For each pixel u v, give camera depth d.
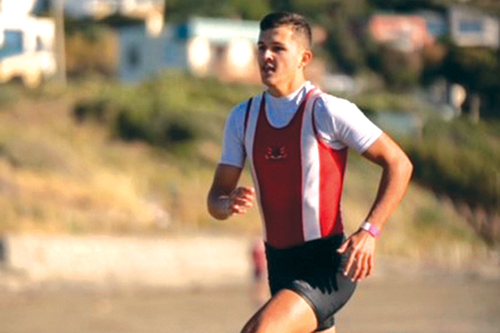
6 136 98.00
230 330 59.34
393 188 14.72
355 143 14.90
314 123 15.02
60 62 168.75
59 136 108.44
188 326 60.50
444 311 74.44
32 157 94.94
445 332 62.34
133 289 76.50
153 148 115.25
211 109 134.25
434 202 130.38
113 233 87.56
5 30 180.50
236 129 15.70
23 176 91.06
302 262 15.38
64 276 76.62
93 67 197.12
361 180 120.00
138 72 187.62
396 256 107.31
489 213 135.38
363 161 126.75
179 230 92.56
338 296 15.25
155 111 119.38
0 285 71.19
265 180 15.45
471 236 124.88
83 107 119.38
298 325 14.79
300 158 15.11
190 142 117.88
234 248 87.94
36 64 178.38
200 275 83.12
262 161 15.38
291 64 15.10
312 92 15.20
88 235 84.56
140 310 66.81
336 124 14.92
